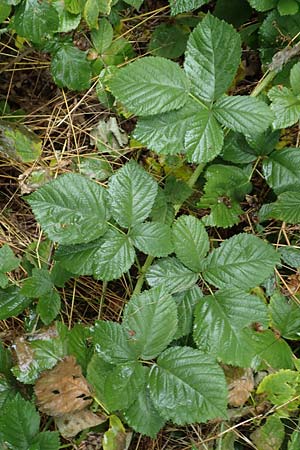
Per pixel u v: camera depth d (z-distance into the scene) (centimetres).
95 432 96
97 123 112
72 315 104
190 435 99
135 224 94
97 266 93
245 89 111
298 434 96
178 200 102
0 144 107
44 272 98
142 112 93
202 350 92
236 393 96
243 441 99
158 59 94
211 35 94
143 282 102
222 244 95
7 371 97
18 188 109
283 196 100
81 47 109
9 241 107
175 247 94
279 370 95
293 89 98
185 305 95
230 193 102
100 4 103
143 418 90
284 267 104
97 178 109
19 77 115
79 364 95
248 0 103
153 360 93
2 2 98
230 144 102
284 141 107
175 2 104
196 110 95
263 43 106
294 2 101
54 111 113
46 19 99
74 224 93
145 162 109
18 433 88
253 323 97
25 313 103
